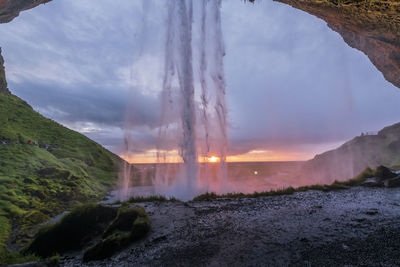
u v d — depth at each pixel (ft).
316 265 12.50
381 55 70.49
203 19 69.56
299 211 24.93
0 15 40.01
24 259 17.16
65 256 18.98
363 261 12.37
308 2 41.60
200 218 25.04
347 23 49.44
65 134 169.27
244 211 26.86
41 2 42.96
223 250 15.97
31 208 54.54
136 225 21.06
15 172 77.71
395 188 34.83
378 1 33.24
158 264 14.93
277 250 15.10
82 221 22.79
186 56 66.39
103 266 15.83
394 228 17.04
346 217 21.09
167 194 57.52
